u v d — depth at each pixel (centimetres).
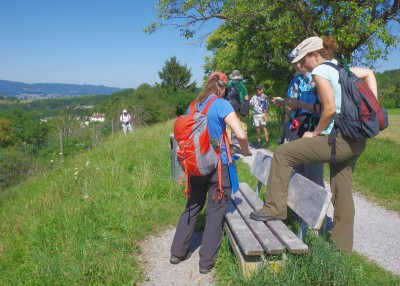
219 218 355
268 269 309
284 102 423
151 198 543
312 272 302
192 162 332
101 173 670
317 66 336
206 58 2317
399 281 332
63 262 361
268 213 363
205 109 347
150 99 5028
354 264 350
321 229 407
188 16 1403
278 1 1209
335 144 335
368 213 532
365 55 1198
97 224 450
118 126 2120
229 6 1338
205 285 337
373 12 1189
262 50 1462
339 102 330
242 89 938
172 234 446
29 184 815
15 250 416
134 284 338
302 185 361
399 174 709
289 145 353
